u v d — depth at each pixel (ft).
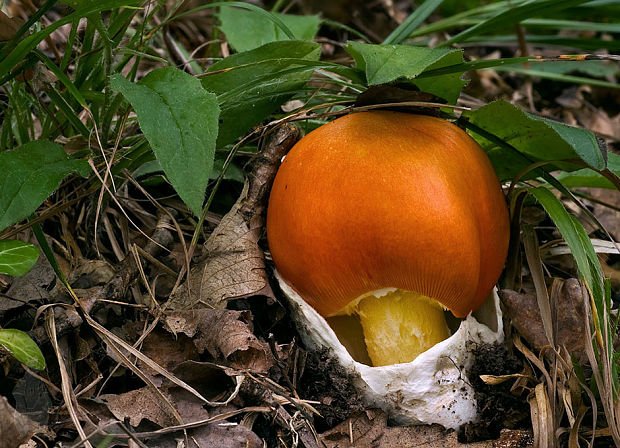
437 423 1.41
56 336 1.41
